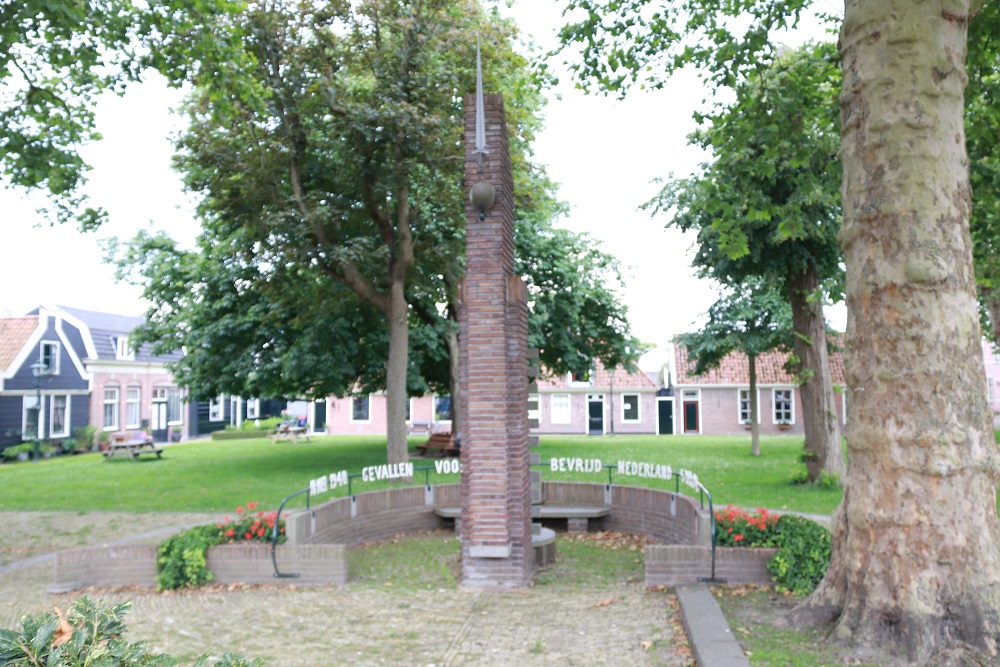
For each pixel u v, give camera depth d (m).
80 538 11.80
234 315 20.92
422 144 15.30
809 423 16.19
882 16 5.59
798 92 10.97
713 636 5.57
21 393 31.83
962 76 5.63
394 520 12.06
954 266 5.36
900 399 5.33
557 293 22.92
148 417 40.06
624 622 6.62
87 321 40.78
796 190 14.20
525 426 9.10
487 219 8.80
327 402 45.38
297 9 15.31
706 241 16.39
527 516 8.99
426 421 42.75
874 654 5.14
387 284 18.17
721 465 20.48
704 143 15.34
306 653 5.93
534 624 6.70
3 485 18.27
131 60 11.54
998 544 5.25
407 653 5.91
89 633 2.79
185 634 6.49
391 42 15.48
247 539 8.77
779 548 7.59
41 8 9.76
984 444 5.28
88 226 13.57
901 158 5.45
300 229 15.39
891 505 5.32
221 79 11.85
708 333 22.56
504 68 16.22
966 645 4.99
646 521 11.53
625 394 44.16
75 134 12.97
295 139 15.92
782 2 10.36
